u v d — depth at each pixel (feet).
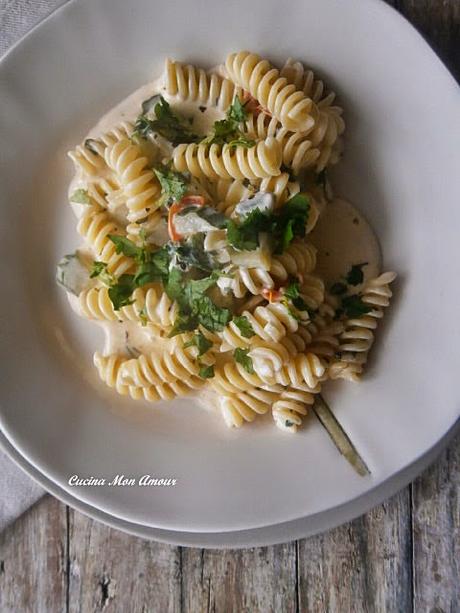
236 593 0.94
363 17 0.80
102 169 0.89
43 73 0.88
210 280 0.84
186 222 0.84
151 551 0.95
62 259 0.91
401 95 0.82
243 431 0.87
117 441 0.89
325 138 0.83
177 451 0.88
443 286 0.82
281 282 0.83
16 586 0.97
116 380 0.88
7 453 0.90
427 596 0.90
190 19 0.85
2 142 0.90
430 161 0.82
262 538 0.87
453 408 0.81
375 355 0.84
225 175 0.84
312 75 0.84
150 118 0.88
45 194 0.92
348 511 0.86
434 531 0.90
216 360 0.87
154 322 0.87
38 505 0.97
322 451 0.85
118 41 0.87
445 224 0.82
